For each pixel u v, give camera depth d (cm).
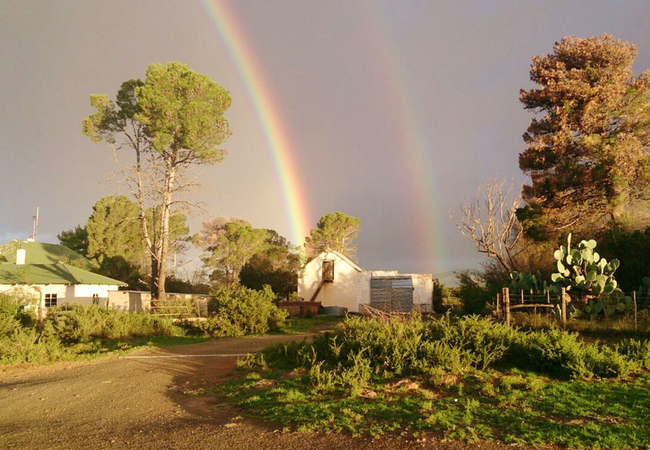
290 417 825
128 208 6056
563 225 2911
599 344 1361
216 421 860
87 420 910
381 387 970
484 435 695
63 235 6475
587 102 2853
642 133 2805
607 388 917
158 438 764
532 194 3097
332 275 5166
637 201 2788
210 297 3588
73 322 2123
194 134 3428
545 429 706
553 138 2884
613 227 2561
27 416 953
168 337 2255
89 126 3688
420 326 1273
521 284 2119
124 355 1689
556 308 1752
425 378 1005
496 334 1166
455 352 1077
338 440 705
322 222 7725
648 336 1453
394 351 1095
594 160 2792
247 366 1323
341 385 1006
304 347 1337
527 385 934
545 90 3048
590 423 727
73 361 1600
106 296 4012
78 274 3875
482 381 980
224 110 3691
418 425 739
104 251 5812
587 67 2973
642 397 854
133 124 3762
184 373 1335
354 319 1367
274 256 6050
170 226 6300
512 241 3325
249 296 2452
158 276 3569
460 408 819
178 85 3534
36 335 1761
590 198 2861
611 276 1841
